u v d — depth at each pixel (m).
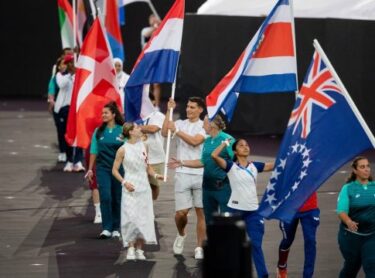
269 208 29.23
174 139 62.81
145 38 75.44
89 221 40.72
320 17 60.59
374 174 50.00
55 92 55.19
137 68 37.97
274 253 35.09
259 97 64.44
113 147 37.19
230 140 32.53
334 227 39.25
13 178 50.62
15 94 91.06
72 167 53.03
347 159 28.48
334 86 28.56
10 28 89.62
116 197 37.69
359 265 29.89
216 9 65.94
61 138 55.62
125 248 36.06
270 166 31.84
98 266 33.38
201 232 34.56
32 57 89.88
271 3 64.62
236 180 31.17
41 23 89.38
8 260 34.25
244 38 63.25
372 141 28.09
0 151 59.81
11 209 42.94
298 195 28.83
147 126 38.88
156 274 32.28
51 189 47.72
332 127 28.59
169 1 85.44
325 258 34.50
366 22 57.12
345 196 29.28
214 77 64.81
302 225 30.91
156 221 40.59
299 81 60.94
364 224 29.14
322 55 28.67
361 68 57.56
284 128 63.53
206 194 32.88
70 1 73.00
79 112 41.22
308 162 28.78
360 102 57.75
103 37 41.41
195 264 33.72
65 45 57.22
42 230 38.97
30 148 61.09
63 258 34.50
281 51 33.25
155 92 77.69
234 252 19.20
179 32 37.59
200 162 33.91
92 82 41.38
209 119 32.84
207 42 64.94
